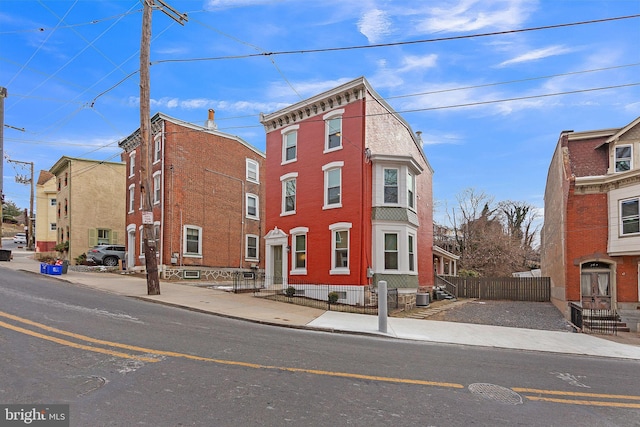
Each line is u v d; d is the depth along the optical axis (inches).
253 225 1155.9
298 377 227.9
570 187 727.7
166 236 917.8
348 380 229.9
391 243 692.7
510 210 2148.1
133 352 253.1
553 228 914.7
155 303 509.7
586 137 781.9
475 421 182.5
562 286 743.7
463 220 1899.6
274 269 799.1
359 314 551.8
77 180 1296.8
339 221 686.5
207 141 1031.6
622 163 727.1
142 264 983.0
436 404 201.5
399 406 194.5
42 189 1715.1
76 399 175.8
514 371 285.6
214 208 1033.5
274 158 811.4
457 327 504.4
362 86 674.8
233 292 671.1
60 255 1316.4
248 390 201.0
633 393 248.4
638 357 387.9
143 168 587.2
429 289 912.3
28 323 308.5
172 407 173.8
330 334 399.2
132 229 1045.8
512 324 582.9
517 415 194.7
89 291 560.7
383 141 746.2
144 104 590.9
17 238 2300.7
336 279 676.7
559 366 317.7
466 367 286.2
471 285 1047.0
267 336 344.8
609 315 665.0
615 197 703.1
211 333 333.4
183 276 928.3
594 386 260.2
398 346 355.3
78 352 244.5
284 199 783.7
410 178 753.6
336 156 705.0
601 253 708.0
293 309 546.3
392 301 645.3
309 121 756.0
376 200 688.4
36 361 222.5
